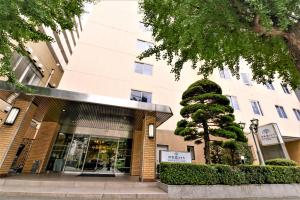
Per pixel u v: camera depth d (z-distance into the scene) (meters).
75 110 8.77
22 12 3.91
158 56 6.59
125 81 12.16
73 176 8.36
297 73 4.89
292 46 3.85
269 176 7.70
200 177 6.73
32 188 5.53
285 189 7.60
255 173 7.60
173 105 12.76
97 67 11.73
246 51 5.19
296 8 3.43
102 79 11.52
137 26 14.65
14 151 6.52
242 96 15.52
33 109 7.52
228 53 5.32
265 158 13.50
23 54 4.79
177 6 4.46
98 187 6.37
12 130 6.53
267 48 4.76
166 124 12.06
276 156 12.83
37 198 4.82
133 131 11.95
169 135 11.76
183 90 13.66
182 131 8.91
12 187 5.49
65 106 8.27
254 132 9.54
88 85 10.97
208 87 9.65
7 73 4.44
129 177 9.11
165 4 4.91
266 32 4.00
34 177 7.04
